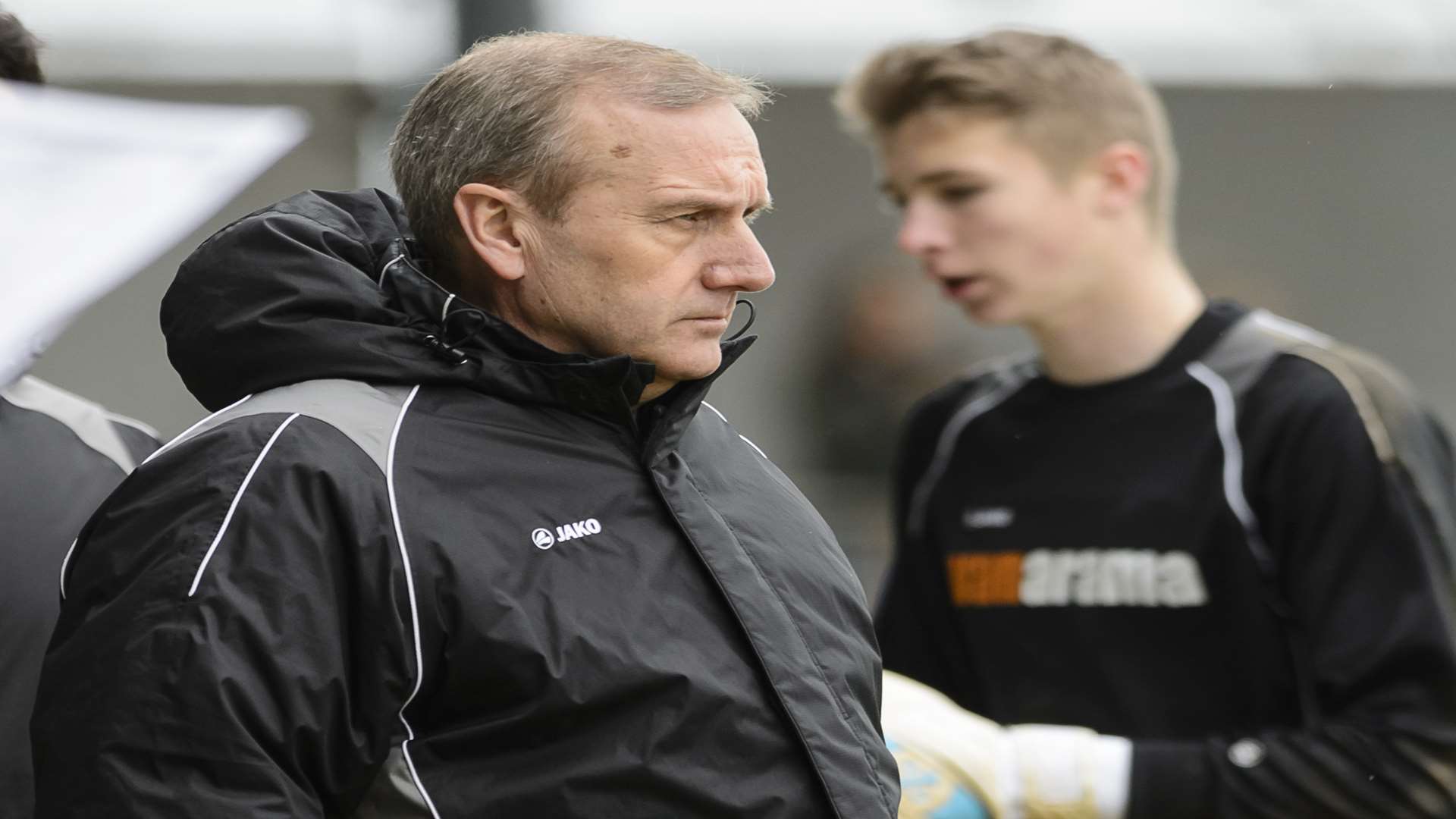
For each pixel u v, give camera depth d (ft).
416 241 20.66
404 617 17.76
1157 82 74.84
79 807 16.89
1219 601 31.01
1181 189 75.92
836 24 73.51
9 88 17.51
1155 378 32.24
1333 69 74.90
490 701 17.93
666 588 19.12
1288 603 30.48
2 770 21.91
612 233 19.26
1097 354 32.68
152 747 16.81
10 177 15.23
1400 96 75.20
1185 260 76.28
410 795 17.76
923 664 35.35
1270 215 75.92
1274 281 76.38
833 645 20.33
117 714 16.98
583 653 18.07
